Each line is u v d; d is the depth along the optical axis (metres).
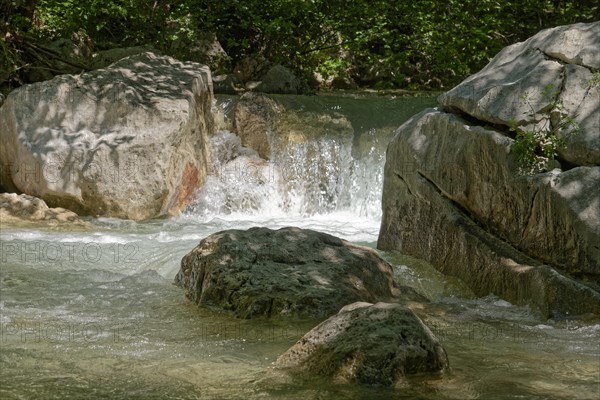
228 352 5.79
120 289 7.57
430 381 5.05
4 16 15.25
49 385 5.09
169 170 11.80
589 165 7.14
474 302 7.38
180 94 12.54
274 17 18.58
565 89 7.50
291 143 13.52
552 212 7.04
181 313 6.86
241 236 7.49
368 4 19.06
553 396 4.91
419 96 17.31
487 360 5.64
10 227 10.13
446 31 18.45
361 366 5.01
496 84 7.91
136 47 16.45
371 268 7.45
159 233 10.17
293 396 4.84
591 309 6.70
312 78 18.70
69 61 15.63
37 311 6.82
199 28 18.50
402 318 5.24
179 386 5.07
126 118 11.95
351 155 13.53
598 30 7.82
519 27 19.84
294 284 6.96
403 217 8.71
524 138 7.36
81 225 10.70
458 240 7.89
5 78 14.78
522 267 7.25
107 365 5.48
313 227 11.54
